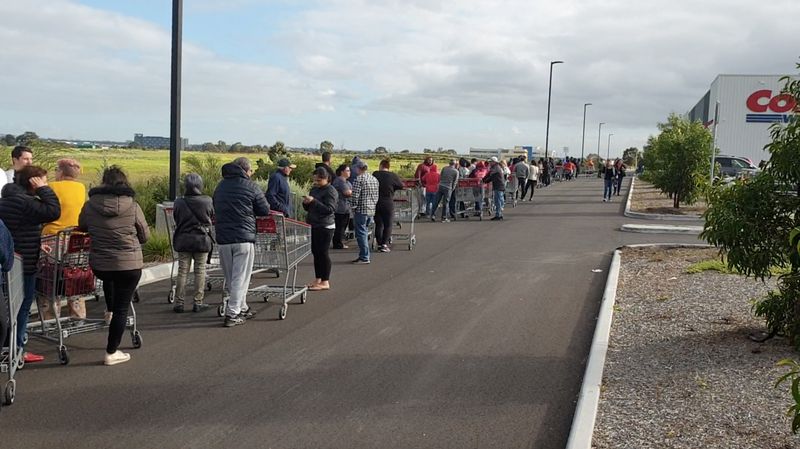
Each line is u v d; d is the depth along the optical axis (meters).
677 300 8.98
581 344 7.28
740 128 42.78
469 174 23.72
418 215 22.61
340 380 6.11
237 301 8.09
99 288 8.59
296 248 8.95
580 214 23.30
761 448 4.45
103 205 6.33
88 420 5.19
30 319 8.27
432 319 8.38
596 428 4.85
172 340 7.48
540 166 45.78
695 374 5.95
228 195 8.05
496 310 8.87
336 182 12.53
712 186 7.25
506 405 5.50
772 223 6.78
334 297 9.71
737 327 7.50
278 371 6.37
